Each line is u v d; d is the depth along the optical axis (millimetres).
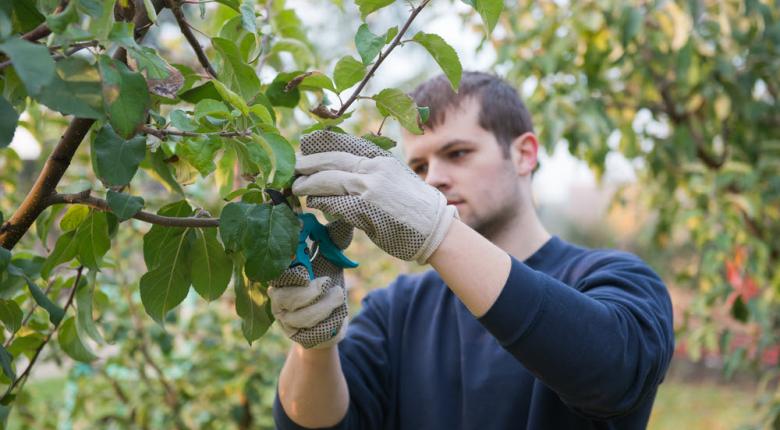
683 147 2326
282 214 766
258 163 751
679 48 2141
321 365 1150
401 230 847
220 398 2254
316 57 1271
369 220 838
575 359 902
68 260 882
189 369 2152
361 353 1346
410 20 812
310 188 840
